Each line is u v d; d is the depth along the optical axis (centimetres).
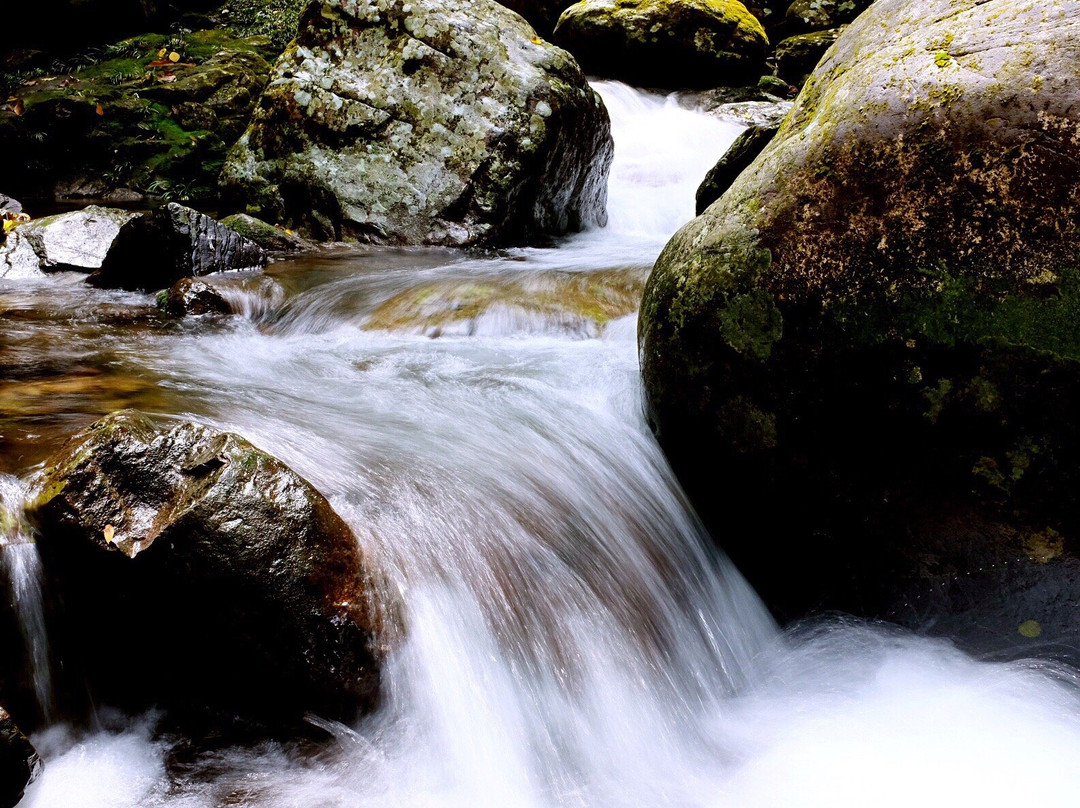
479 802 232
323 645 228
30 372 373
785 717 287
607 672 271
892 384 279
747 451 316
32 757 200
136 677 236
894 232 272
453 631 249
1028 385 259
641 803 243
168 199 1004
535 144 705
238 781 225
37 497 224
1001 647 285
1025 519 274
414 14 718
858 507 302
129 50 1257
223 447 239
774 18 1773
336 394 381
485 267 626
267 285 548
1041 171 251
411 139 708
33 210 915
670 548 329
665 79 1527
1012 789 245
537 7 1694
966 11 285
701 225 328
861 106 283
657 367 334
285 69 743
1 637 213
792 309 291
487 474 308
